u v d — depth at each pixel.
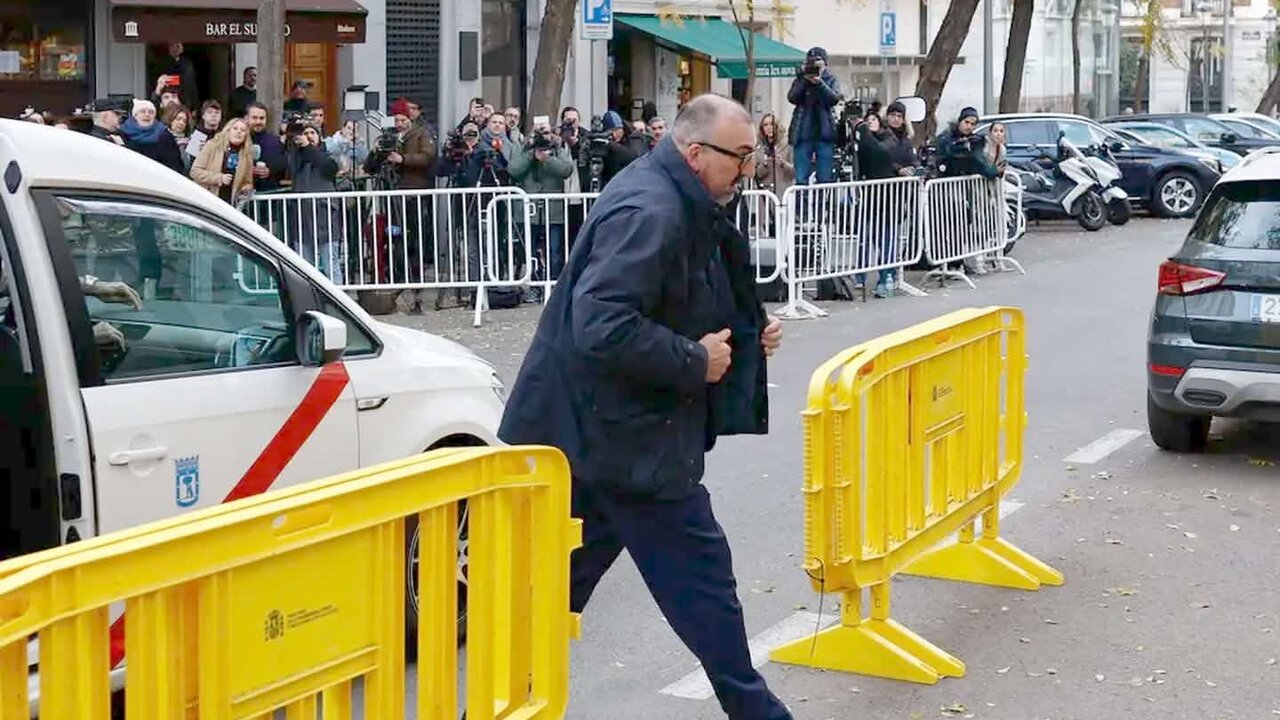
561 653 4.54
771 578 7.42
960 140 18.75
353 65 22.56
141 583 3.25
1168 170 28.30
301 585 3.65
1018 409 7.52
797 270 15.84
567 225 15.65
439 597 4.11
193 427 5.21
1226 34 55.72
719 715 5.78
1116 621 6.79
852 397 5.78
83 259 5.02
